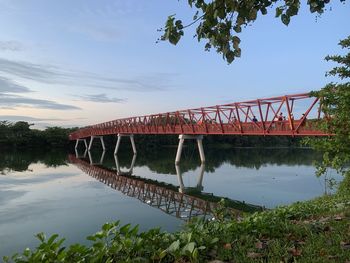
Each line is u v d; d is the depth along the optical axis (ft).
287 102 111.04
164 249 17.11
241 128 135.33
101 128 335.67
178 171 175.22
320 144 20.38
